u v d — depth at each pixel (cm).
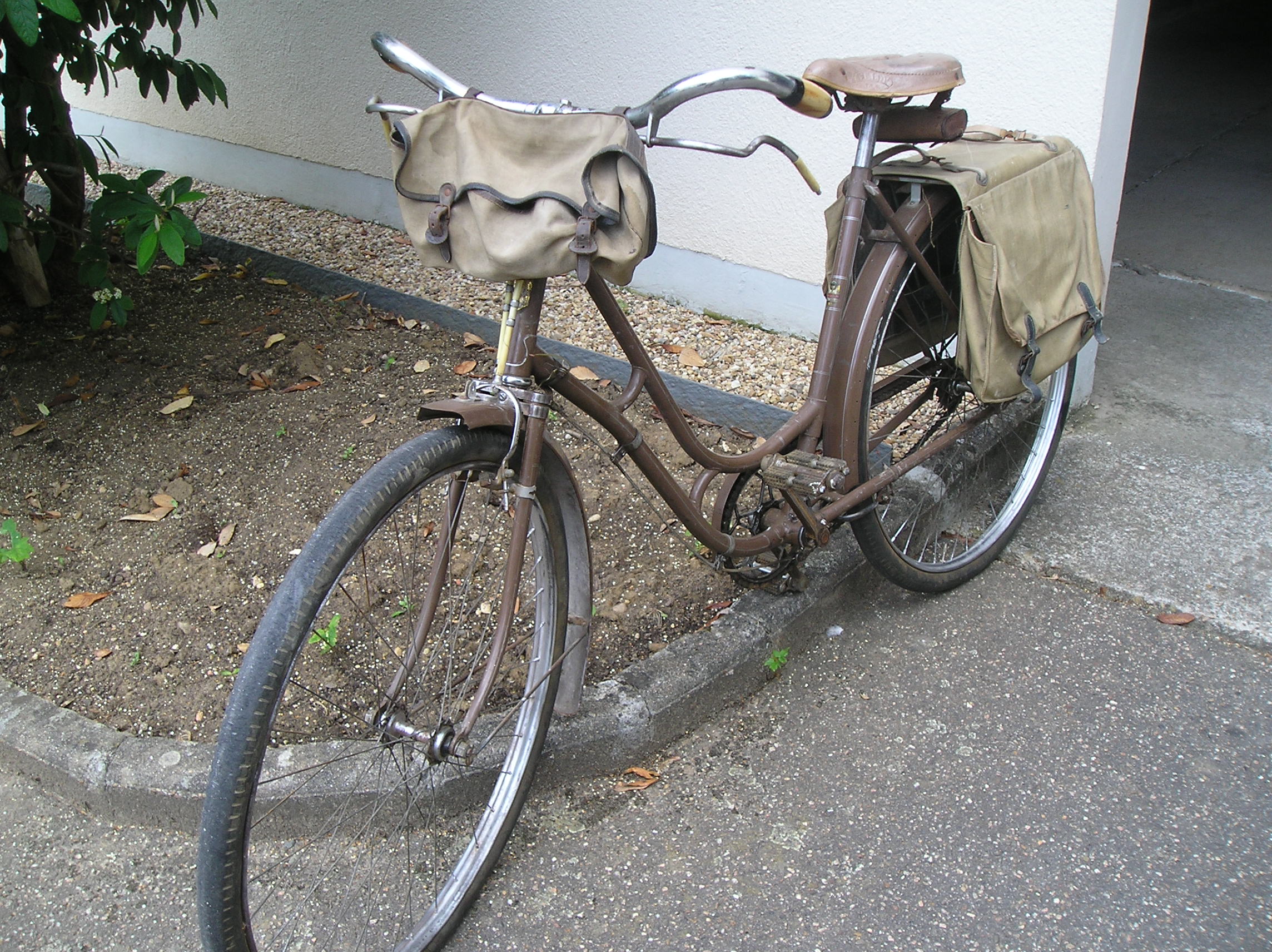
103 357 369
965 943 188
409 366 371
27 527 289
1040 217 236
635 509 300
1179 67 716
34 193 535
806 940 190
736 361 372
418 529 278
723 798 221
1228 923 191
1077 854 205
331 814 212
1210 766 224
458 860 199
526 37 414
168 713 234
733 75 164
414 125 161
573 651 214
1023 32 303
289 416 337
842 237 224
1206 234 473
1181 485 314
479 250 159
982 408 273
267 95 522
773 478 221
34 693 238
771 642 249
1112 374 375
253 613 261
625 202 155
